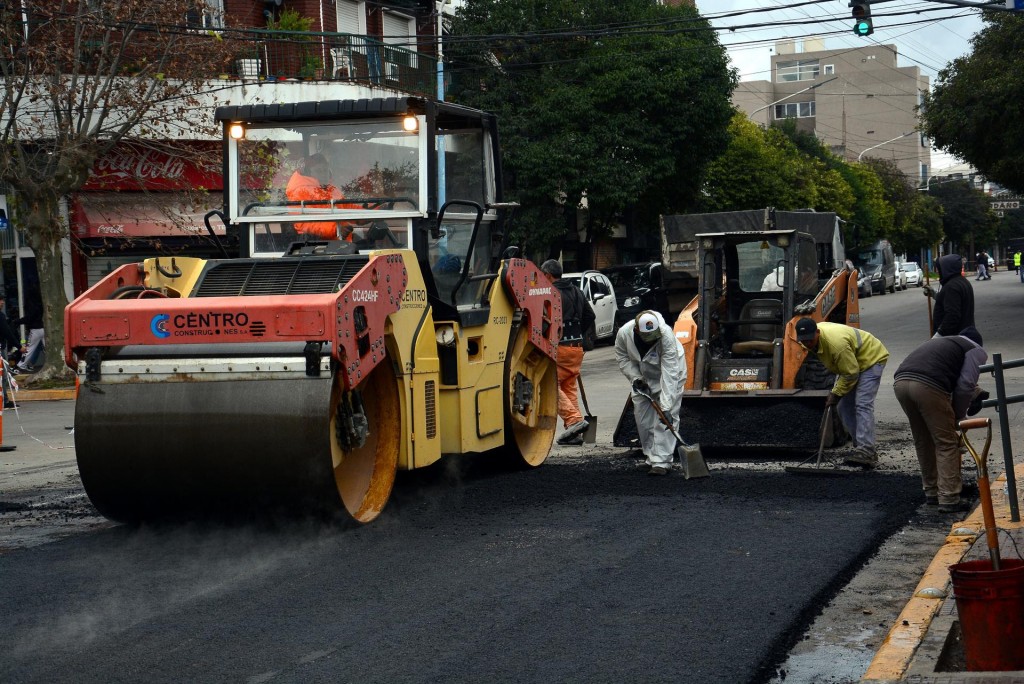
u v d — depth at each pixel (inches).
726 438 416.2
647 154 1251.2
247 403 278.4
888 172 2992.1
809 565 254.4
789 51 4591.5
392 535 292.7
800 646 204.2
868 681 179.3
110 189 900.0
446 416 349.1
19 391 751.7
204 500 287.4
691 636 206.8
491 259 388.5
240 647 205.9
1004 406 284.2
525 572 253.4
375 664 195.3
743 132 1811.0
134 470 285.3
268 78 943.0
